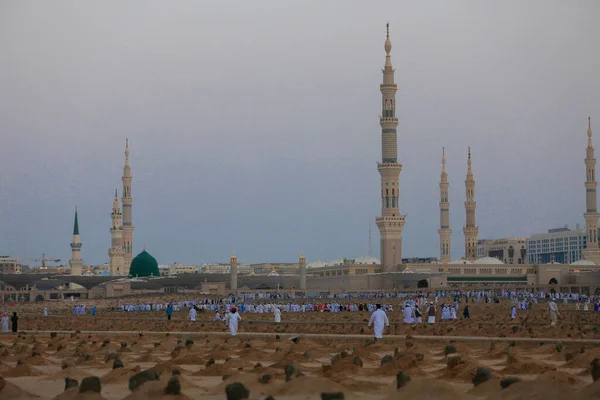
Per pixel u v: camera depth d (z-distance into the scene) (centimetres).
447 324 9306
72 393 3047
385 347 5562
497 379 3262
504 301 19950
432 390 3042
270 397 2755
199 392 3369
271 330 8544
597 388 2853
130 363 4800
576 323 9344
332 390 3244
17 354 5447
